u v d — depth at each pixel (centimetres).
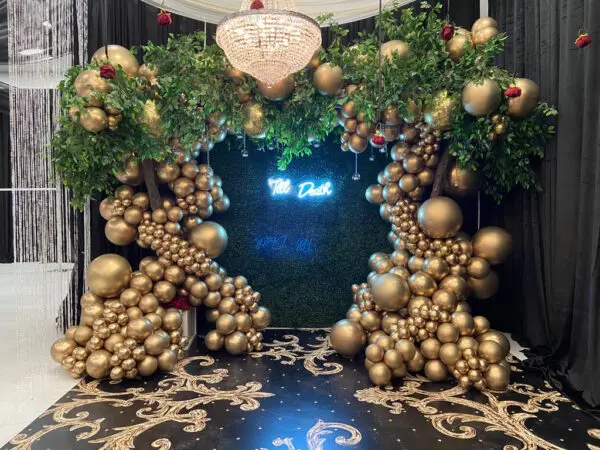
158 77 358
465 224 471
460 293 369
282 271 493
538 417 292
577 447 256
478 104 332
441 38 356
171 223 404
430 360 352
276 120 385
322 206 490
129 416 295
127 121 349
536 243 392
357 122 387
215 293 420
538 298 398
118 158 354
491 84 330
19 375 364
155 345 354
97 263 367
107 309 360
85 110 325
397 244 410
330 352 421
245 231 491
